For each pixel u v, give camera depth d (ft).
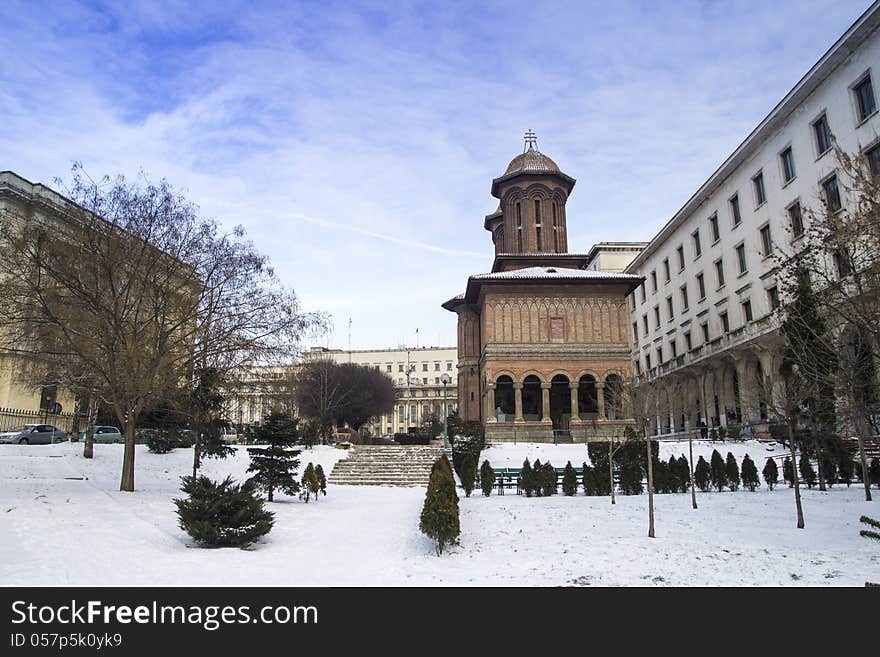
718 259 161.68
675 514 50.44
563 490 69.51
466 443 99.45
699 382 172.76
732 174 153.69
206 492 41.04
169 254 62.18
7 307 57.36
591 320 138.82
